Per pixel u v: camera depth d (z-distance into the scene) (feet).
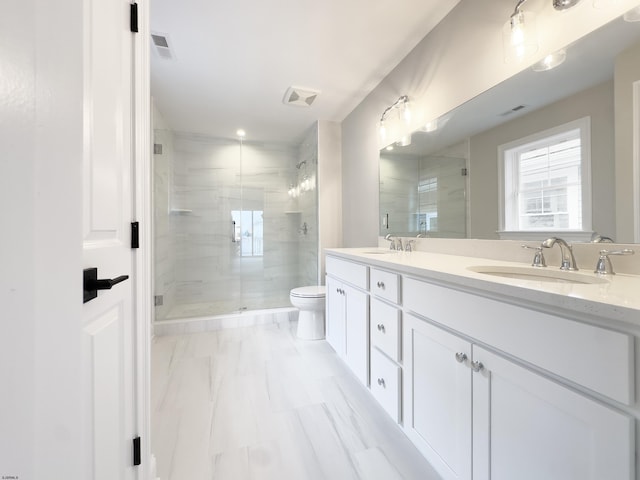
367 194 8.36
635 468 1.65
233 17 5.17
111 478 2.24
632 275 2.95
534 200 3.98
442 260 4.53
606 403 1.78
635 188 2.99
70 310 1.13
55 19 1.07
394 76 6.89
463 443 2.89
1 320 0.86
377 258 4.81
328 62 6.63
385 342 4.42
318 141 9.91
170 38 5.71
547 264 3.80
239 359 6.86
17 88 0.91
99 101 2.09
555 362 2.05
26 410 0.93
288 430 4.38
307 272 11.40
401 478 3.51
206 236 11.38
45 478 0.99
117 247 2.41
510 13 4.16
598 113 3.26
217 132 11.00
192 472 3.59
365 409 4.91
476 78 4.74
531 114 3.97
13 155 0.90
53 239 1.05
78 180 1.17
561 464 2.01
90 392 1.91
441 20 5.41
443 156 5.53
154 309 8.61
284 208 12.46
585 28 3.33
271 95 8.11
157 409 4.90
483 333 2.67
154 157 8.62
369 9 5.08
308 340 8.09
